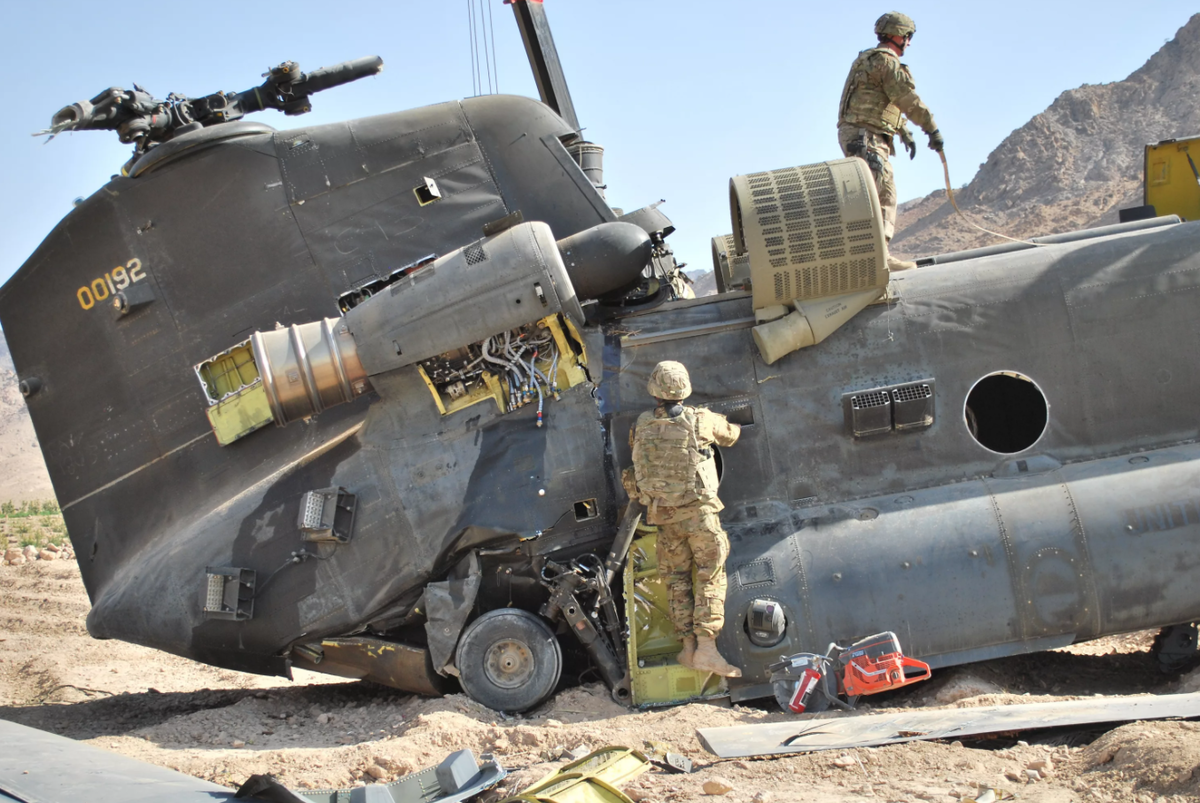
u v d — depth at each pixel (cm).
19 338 731
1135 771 388
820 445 637
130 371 707
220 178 702
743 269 732
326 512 630
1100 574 582
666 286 692
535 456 636
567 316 642
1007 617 582
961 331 639
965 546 592
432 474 638
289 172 702
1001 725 455
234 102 750
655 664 607
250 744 599
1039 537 590
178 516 692
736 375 643
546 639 611
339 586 638
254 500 654
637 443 583
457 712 587
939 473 636
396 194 704
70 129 677
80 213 710
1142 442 630
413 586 637
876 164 715
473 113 721
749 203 627
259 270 697
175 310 701
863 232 619
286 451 672
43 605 1131
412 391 656
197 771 507
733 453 637
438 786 412
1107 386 632
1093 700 489
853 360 639
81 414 721
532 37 1012
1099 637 594
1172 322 635
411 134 711
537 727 546
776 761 449
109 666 861
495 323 630
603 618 632
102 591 705
